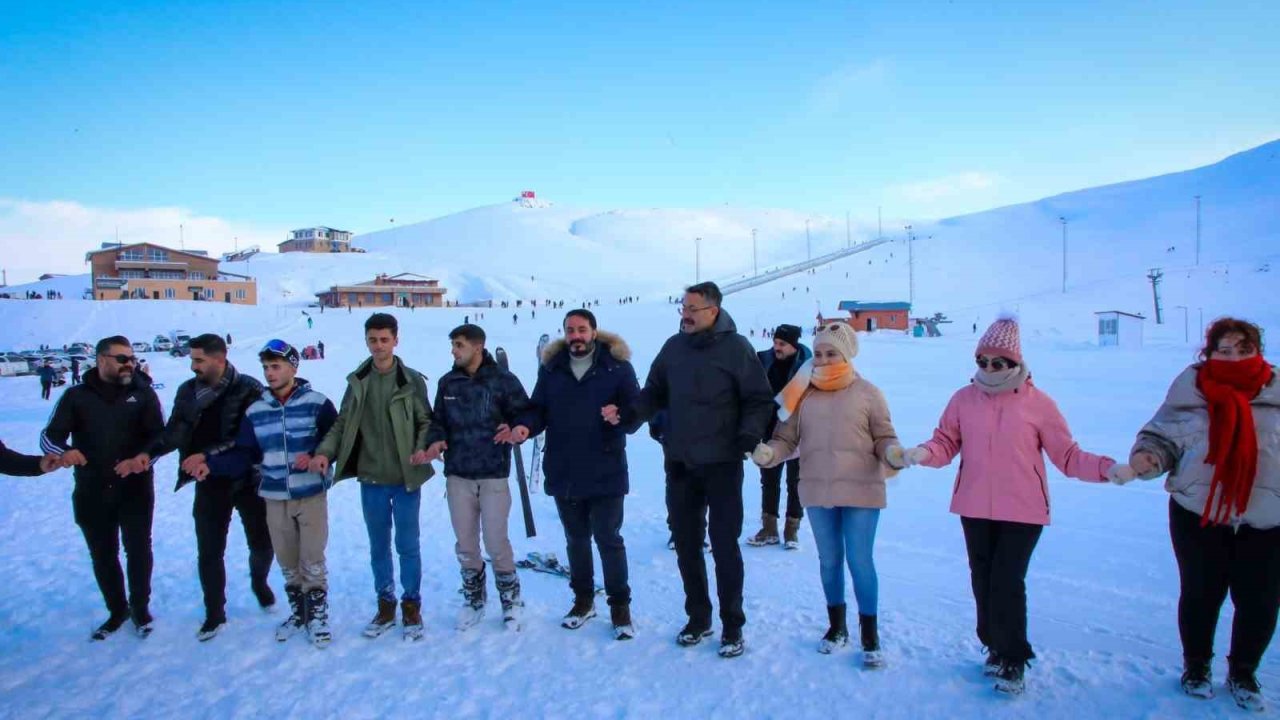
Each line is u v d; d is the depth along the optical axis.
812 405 4.62
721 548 4.59
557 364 5.07
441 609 5.36
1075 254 90.88
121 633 5.00
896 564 6.15
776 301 83.69
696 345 4.73
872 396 4.53
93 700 4.07
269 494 4.82
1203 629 3.91
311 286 113.06
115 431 4.90
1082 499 8.07
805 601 5.36
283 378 4.91
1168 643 4.54
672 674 4.26
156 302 66.12
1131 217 108.19
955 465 10.27
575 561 5.06
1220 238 85.88
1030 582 5.61
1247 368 3.81
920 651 4.49
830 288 89.31
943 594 5.45
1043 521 4.03
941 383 22.77
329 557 6.71
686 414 4.68
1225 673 4.16
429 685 4.18
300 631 4.94
